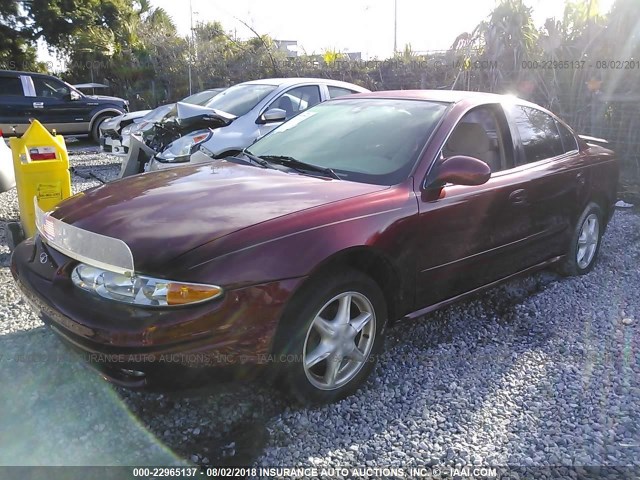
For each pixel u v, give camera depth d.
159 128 7.41
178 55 18.66
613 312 4.15
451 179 3.13
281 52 17.47
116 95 19.38
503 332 3.82
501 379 3.21
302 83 7.73
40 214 3.17
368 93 4.30
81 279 2.61
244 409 2.86
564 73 8.71
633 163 8.22
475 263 3.55
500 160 3.88
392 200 3.04
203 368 2.43
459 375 3.25
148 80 19.14
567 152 4.54
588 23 8.63
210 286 2.38
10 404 2.84
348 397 2.98
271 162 3.66
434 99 3.82
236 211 2.73
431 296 3.33
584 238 4.80
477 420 2.82
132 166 6.54
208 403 2.90
